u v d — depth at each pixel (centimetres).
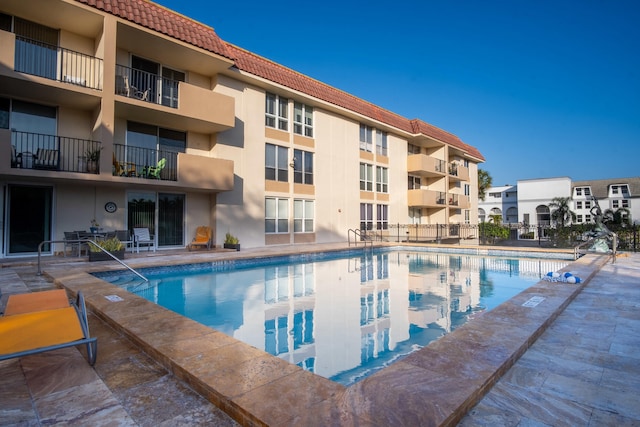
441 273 1126
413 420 212
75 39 1155
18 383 286
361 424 208
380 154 2311
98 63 1134
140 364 324
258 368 290
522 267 1260
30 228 1085
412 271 1169
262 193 1606
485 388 265
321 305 715
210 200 1480
